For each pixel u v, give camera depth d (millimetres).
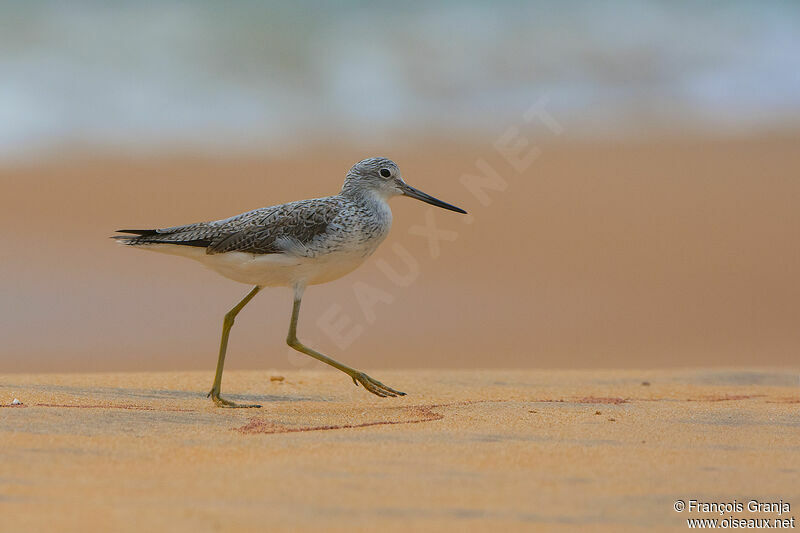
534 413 8531
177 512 5520
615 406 8969
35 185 24344
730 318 17469
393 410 8922
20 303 17625
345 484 6086
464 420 8188
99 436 7309
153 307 17875
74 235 21266
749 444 7340
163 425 7867
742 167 24609
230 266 10039
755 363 15039
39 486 5977
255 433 7645
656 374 11961
